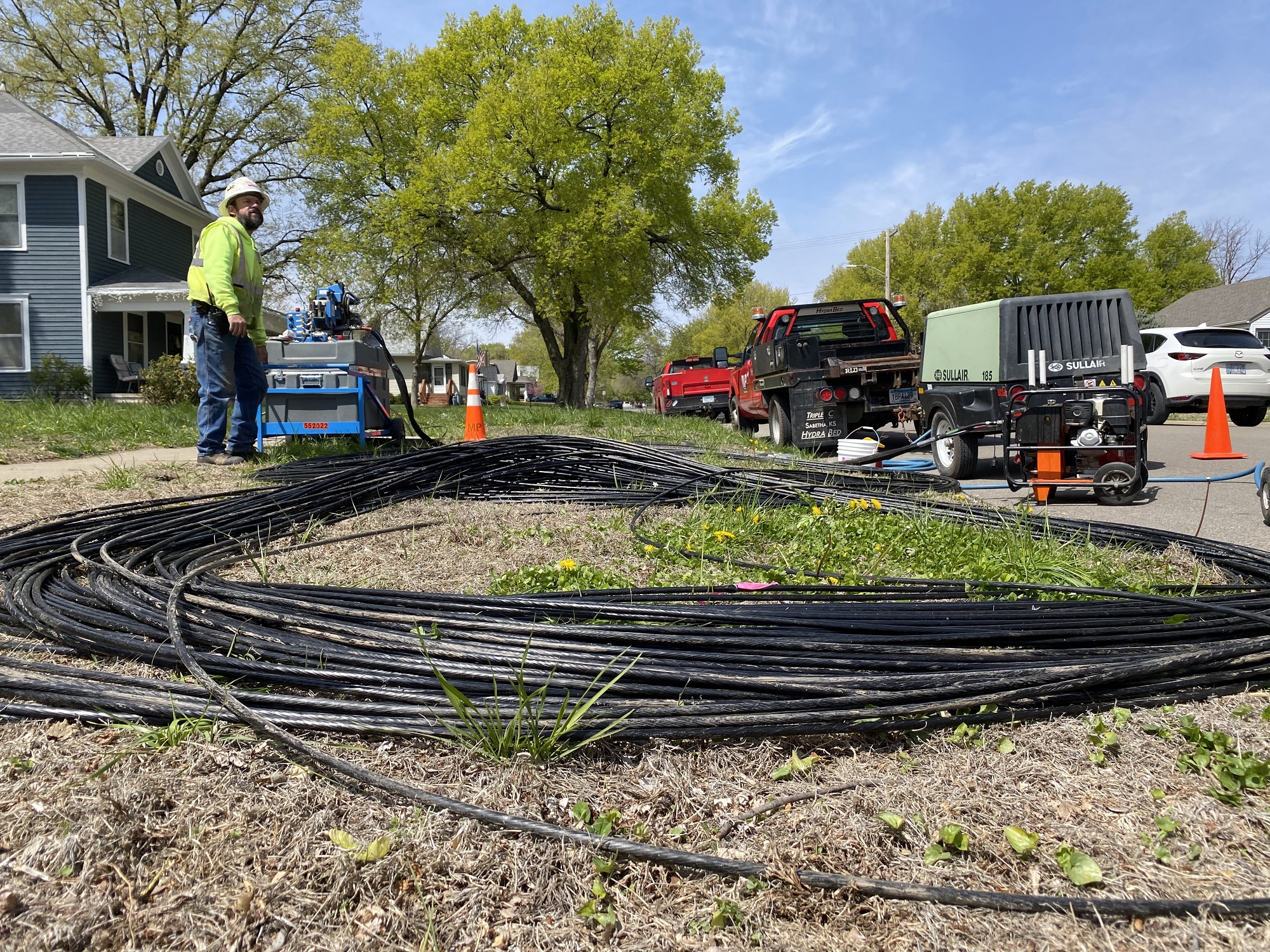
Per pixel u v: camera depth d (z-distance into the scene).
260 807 1.82
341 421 7.68
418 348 48.53
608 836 1.75
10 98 22.77
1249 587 3.55
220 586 3.05
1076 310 7.59
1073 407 6.29
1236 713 2.34
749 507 5.14
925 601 3.32
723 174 32.16
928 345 9.06
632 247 27.41
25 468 6.90
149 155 23.91
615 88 27.31
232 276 6.83
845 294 59.09
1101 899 1.64
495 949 1.53
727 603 3.22
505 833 1.79
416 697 2.26
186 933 1.50
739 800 1.97
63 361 20.36
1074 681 2.35
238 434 7.20
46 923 1.49
